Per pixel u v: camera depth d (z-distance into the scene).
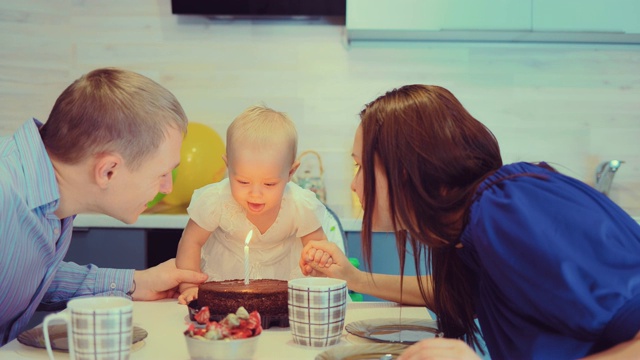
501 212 1.03
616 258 0.95
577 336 0.98
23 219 1.28
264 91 3.42
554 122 3.40
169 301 1.61
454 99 1.22
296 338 1.19
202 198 1.90
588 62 3.39
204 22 3.42
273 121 1.84
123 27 3.44
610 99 3.40
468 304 1.35
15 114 3.40
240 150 1.80
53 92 3.43
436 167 1.16
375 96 3.40
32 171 1.29
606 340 0.96
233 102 3.42
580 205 1.01
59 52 3.43
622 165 3.40
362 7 3.09
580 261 0.95
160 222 2.99
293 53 3.41
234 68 3.42
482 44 3.38
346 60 3.40
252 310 1.31
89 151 1.26
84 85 1.28
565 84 3.40
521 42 3.38
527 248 0.98
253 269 1.96
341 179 3.41
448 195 1.15
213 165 3.21
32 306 1.46
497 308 1.16
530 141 3.40
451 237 1.17
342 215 3.32
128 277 1.62
